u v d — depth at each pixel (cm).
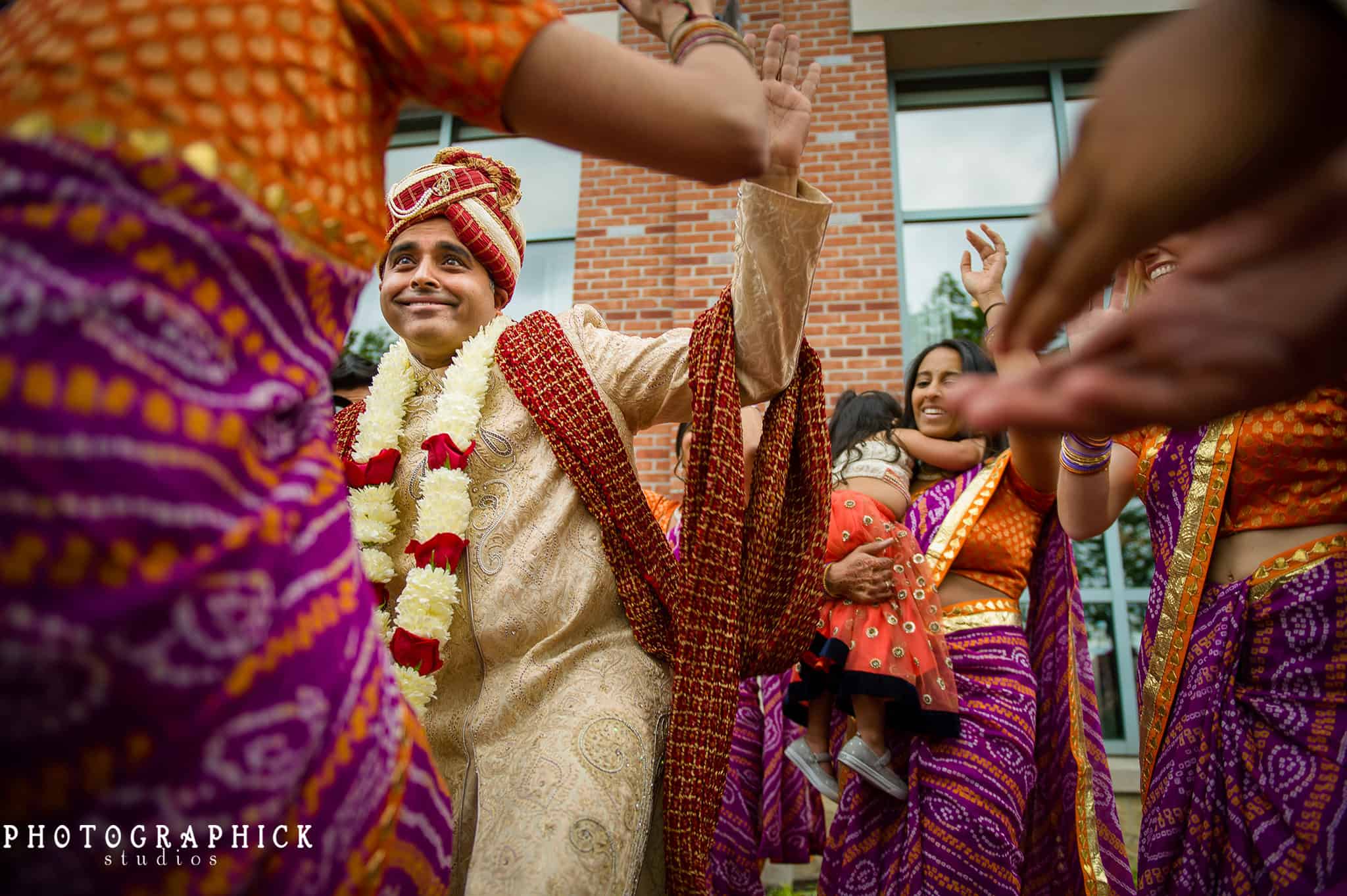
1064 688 256
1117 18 578
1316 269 38
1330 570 166
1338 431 170
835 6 608
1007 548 266
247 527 64
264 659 64
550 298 617
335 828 69
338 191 75
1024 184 607
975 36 596
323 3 75
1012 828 230
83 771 58
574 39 81
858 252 566
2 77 64
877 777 246
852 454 296
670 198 599
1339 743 157
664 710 158
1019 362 46
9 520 55
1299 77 33
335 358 80
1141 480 205
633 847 139
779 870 389
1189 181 35
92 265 59
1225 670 175
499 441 169
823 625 261
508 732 153
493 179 196
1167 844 177
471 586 161
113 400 58
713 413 157
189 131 65
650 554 165
